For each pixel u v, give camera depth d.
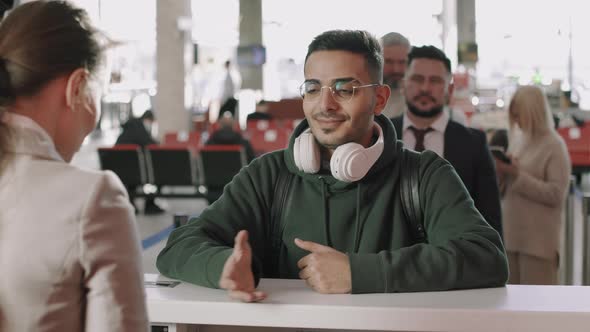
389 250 1.65
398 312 1.32
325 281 1.44
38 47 1.02
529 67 21.98
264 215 1.72
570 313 1.29
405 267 1.45
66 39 1.04
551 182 3.50
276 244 1.71
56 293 0.96
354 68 1.57
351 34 1.59
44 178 1.00
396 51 3.09
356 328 1.33
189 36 15.95
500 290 1.49
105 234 0.97
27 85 1.02
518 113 3.61
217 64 22.94
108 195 0.99
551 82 17.91
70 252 0.96
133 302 0.98
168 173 9.15
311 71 1.60
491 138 3.89
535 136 3.58
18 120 1.02
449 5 21.27
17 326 0.96
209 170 8.99
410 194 1.66
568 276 4.24
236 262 1.39
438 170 1.67
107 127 23.20
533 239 3.52
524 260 3.58
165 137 13.80
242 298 1.37
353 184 1.65
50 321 0.96
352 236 1.65
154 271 2.29
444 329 1.32
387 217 1.66
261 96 21.77
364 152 1.57
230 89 17.22
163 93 15.50
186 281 1.56
